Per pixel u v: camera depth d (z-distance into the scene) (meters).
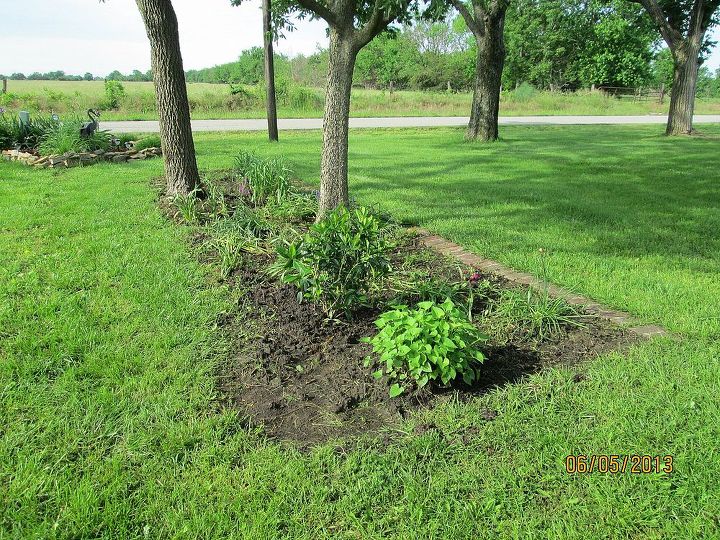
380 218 6.03
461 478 2.30
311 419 2.74
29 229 5.73
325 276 3.77
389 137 17.59
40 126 11.53
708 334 3.54
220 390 2.98
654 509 2.13
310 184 8.70
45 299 3.96
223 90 30.97
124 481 2.26
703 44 19.12
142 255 5.01
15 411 2.70
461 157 12.64
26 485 2.22
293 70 41.81
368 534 2.04
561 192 8.50
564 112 32.16
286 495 2.21
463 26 49.50
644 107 35.47
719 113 34.28
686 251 5.36
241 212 5.86
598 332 3.62
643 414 2.69
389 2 4.71
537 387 2.97
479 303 4.07
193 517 2.10
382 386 2.99
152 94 25.97
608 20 38.03
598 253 5.30
